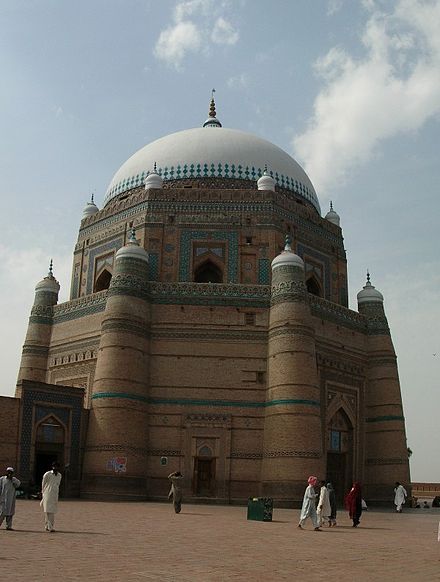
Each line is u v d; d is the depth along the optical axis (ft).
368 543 32.94
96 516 42.80
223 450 66.39
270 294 70.13
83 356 73.51
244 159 81.82
